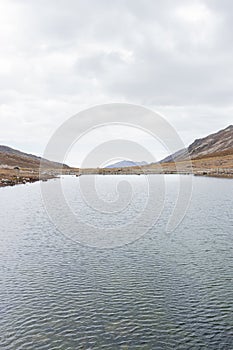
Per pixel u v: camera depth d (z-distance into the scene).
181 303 25.88
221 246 42.00
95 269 33.78
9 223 57.88
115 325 22.73
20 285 29.59
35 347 20.22
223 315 23.94
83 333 21.73
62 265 35.06
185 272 32.66
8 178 162.12
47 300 26.52
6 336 21.38
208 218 60.72
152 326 22.53
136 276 31.72
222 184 134.25
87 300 26.53
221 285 29.30
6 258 37.47
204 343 20.59
